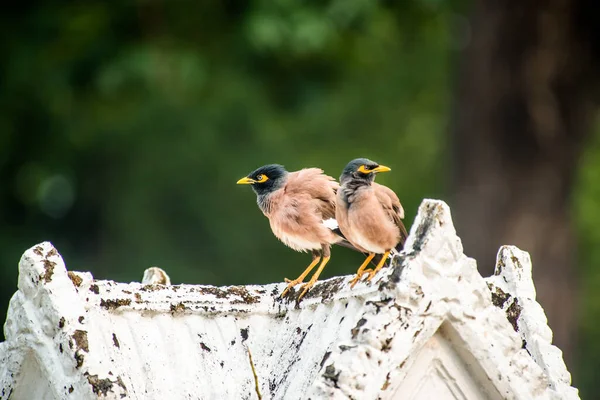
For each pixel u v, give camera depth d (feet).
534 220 52.29
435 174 74.43
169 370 21.81
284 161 71.05
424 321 18.97
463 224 53.06
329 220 28.71
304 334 22.20
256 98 70.23
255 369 22.20
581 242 71.36
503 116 52.31
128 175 73.61
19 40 65.21
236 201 71.20
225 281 70.54
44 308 20.70
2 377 21.36
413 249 19.30
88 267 73.31
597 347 71.82
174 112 71.20
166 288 22.90
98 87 63.31
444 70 76.43
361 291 21.18
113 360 21.20
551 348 22.09
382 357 18.62
